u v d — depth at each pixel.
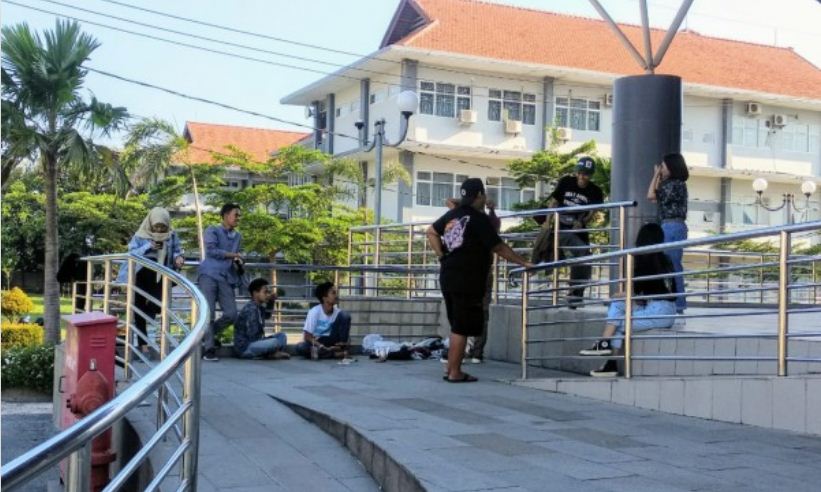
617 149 10.51
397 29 35.91
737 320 9.58
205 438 5.79
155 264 7.17
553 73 34.12
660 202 8.62
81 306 11.08
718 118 38.62
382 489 4.90
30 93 17.00
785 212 38.84
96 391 5.46
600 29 38.28
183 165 29.62
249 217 26.94
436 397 7.22
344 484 4.95
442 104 33.34
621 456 5.00
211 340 10.04
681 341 7.33
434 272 12.93
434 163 33.78
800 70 41.66
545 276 11.02
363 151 33.53
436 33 33.56
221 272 10.09
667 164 8.59
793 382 5.86
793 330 8.07
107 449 5.66
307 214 28.73
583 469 4.65
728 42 42.53
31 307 27.86
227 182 36.12
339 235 28.30
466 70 33.62
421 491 4.26
